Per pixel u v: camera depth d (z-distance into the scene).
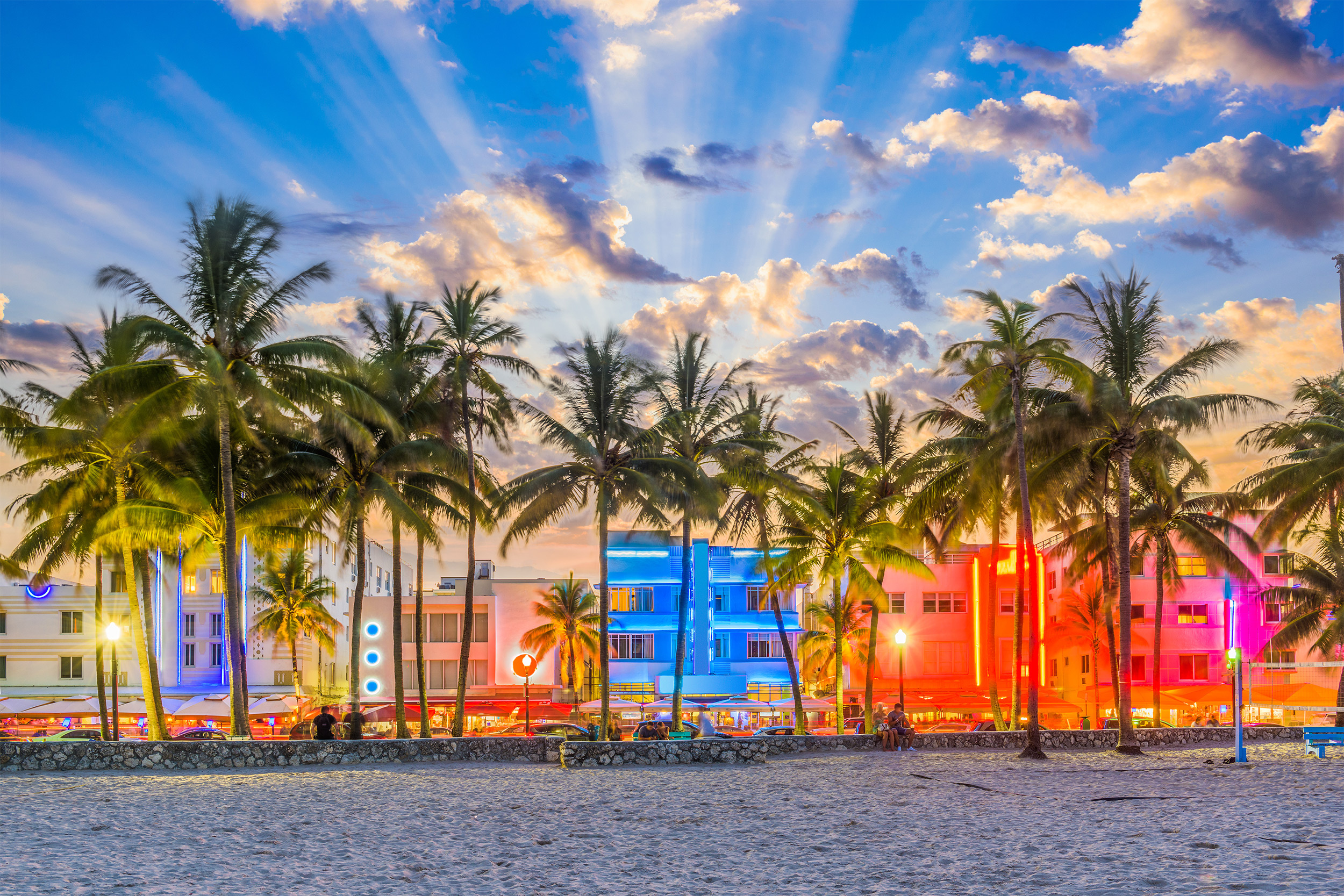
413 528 39.47
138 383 33.41
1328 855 14.27
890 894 13.20
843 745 39.25
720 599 77.94
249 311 35.78
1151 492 48.50
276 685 81.62
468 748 35.81
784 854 16.84
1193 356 35.53
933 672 75.25
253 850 17.14
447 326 43.56
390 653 80.75
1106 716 66.62
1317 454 41.50
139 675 80.44
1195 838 16.31
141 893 13.44
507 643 80.62
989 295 35.72
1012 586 75.31
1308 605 50.88
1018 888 13.15
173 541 37.84
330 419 37.78
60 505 40.31
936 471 46.00
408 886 14.33
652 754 34.03
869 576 51.09
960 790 25.28
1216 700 68.69
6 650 79.81
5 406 38.97
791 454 52.34
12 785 27.17
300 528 42.88
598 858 16.66
